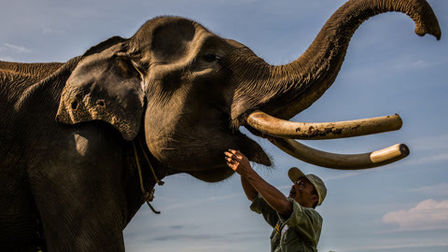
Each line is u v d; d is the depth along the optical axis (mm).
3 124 4289
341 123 3623
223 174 4480
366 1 3906
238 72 4242
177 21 4434
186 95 4180
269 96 4105
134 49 4402
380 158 3721
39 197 4164
